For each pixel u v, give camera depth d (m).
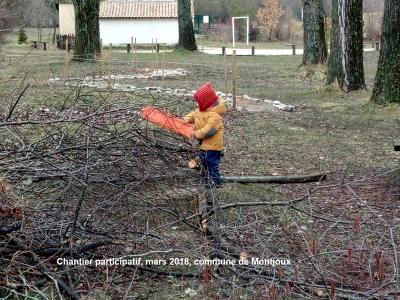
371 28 39.81
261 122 9.53
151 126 5.61
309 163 6.86
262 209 4.91
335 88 13.34
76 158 4.33
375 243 4.24
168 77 16.64
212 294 3.51
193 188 4.78
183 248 3.89
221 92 13.59
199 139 4.92
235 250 3.93
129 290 3.52
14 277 3.39
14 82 12.66
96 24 20.50
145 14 38.84
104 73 15.48
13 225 3.71
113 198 4.08
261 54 29.19
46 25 40.72
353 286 3.53
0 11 13.05
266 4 44.56
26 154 4.25
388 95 10.51
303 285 3.49
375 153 7.43
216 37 44.53
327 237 4.39
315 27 19.16
